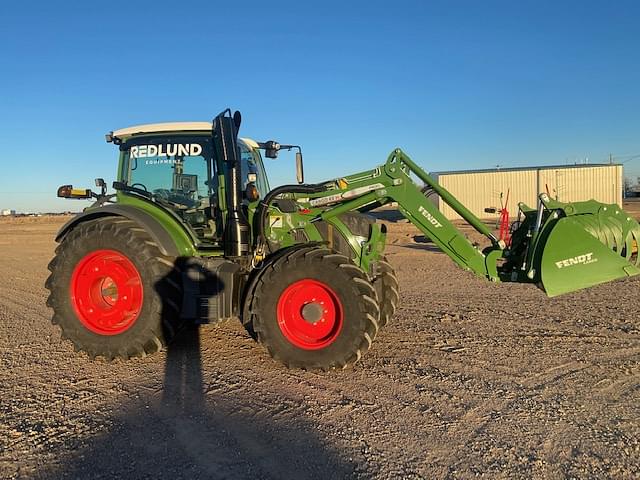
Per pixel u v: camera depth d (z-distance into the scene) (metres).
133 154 6.61
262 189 7.45
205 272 5.61
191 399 4.70
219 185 6.22
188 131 6.39
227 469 3.49
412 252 16.36
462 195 33.78
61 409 4.54
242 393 4.81
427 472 3.38
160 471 3.48
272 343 5.36
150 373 5.41
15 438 3.99
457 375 5.14
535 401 4.47
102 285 5.93
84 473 3.48
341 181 6.06
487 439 3.81
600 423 4.03
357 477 3.35
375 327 5.20
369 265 6.13
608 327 6.75
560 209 5.54
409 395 4.66
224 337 6.67
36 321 8.09
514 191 32.88
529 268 5.53
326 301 5.31
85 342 5.79
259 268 5.67
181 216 6.41
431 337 6.46
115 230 5.75
